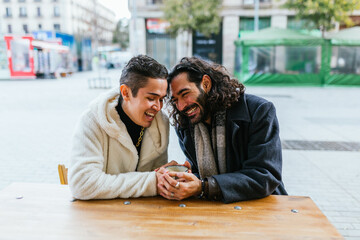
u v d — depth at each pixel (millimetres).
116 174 1628
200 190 1476
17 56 20984
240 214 1372
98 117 1534
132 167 1675
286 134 6121
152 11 22750
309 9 16078
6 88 14969
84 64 43062
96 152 1526
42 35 28094
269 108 1562
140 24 22953
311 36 15727
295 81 15914
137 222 1306
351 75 15547
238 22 22562
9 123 7016
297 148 5180
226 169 1651
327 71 15633
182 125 1740
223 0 20844
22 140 5625
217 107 1591
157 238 1189
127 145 1599
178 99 1560
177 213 1379
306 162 4496
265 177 1463
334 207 3135
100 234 1223
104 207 1437
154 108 1467
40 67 22469
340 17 16109
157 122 1699
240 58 16719
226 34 22656
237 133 1586
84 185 1452
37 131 6289
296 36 15438
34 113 8211
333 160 4582
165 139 1724
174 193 1468
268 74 15977
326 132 6266
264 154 1494
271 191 1525
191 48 23062
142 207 1435
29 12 47406
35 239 1195
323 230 1253
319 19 16219
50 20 47031
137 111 1479
